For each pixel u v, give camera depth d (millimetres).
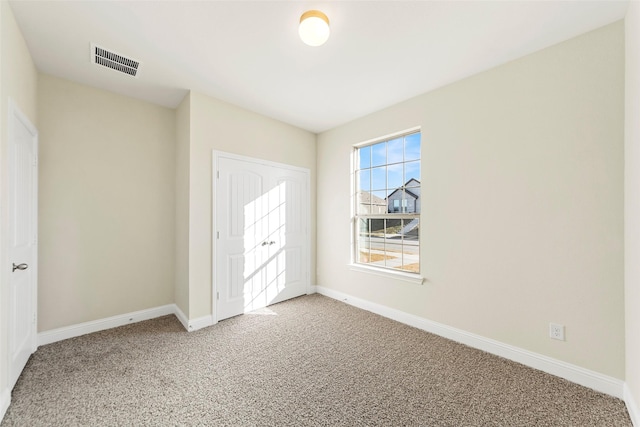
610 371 1654
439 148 2514
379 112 3064
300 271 3678
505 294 2092
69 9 1590
